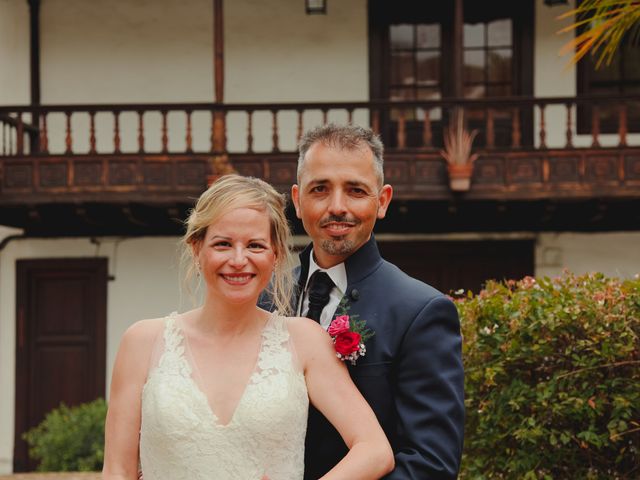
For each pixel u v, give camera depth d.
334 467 2.06
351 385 2.17
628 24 3.56
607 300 3.36
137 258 9.27
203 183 7.91
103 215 8.75
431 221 9.02
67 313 9.26
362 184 2.31
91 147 7.96
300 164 2.41
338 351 2.16
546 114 9.17
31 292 9.28
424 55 9.41
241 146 9.42
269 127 9.41
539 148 7.83
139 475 2.19
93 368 9.20
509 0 9.28
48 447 7.28
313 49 9.41
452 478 2.08
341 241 2.34
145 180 7.93
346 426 2.11
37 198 7.93
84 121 9.48
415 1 9.36
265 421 2.05
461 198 7.84
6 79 8.77
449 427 2.10
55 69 9.49
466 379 3.69
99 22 9.51
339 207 2.29
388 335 2.23
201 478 2.02
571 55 9.12
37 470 9.04
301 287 2.53
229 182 2.20
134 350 2.19
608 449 3.45
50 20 9.51
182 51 9.49
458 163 7.62
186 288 2.30
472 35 9.38
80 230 9.24
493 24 9.34
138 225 9.17
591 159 7.78
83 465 7.01
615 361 3.35
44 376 9.20
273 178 7.95
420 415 2.12
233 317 2.18
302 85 9.41
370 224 2.35
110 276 9.20
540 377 3.55
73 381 9.20
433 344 2.18
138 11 9.52
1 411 9.13
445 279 9.12
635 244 8.96
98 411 7.43
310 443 2.25
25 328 9.20
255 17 9.46
